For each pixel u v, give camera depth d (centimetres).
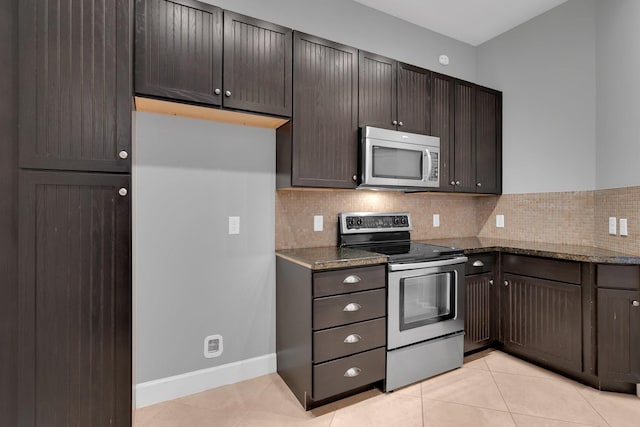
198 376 202
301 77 201
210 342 206
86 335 133
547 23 271
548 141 271
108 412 136
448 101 268
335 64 214
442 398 194
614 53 221
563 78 260
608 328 197
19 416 125
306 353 181
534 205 281
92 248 133
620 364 194
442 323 220
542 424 169
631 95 207
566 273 213
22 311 125
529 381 213
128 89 136
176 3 163
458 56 317
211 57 172
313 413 180
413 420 174
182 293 198
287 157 204
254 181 219
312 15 237
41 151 125
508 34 301
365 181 219
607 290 197
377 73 231
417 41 291
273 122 206
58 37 127
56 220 128
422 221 297
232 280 213
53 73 126
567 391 200
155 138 189
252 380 217
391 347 199
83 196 131
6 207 122
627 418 173
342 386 183
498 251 256
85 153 131
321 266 176
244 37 182
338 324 182
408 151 239
